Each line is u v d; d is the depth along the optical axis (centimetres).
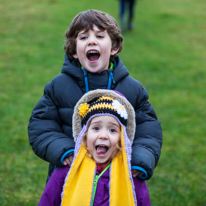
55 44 1044
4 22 1197
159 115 643
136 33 1253
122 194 221
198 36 1242
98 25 238
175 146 530
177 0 1823
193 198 395
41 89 729
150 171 221
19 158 465
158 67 929
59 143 229
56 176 230
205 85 817
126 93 251
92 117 224
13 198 374
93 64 238
